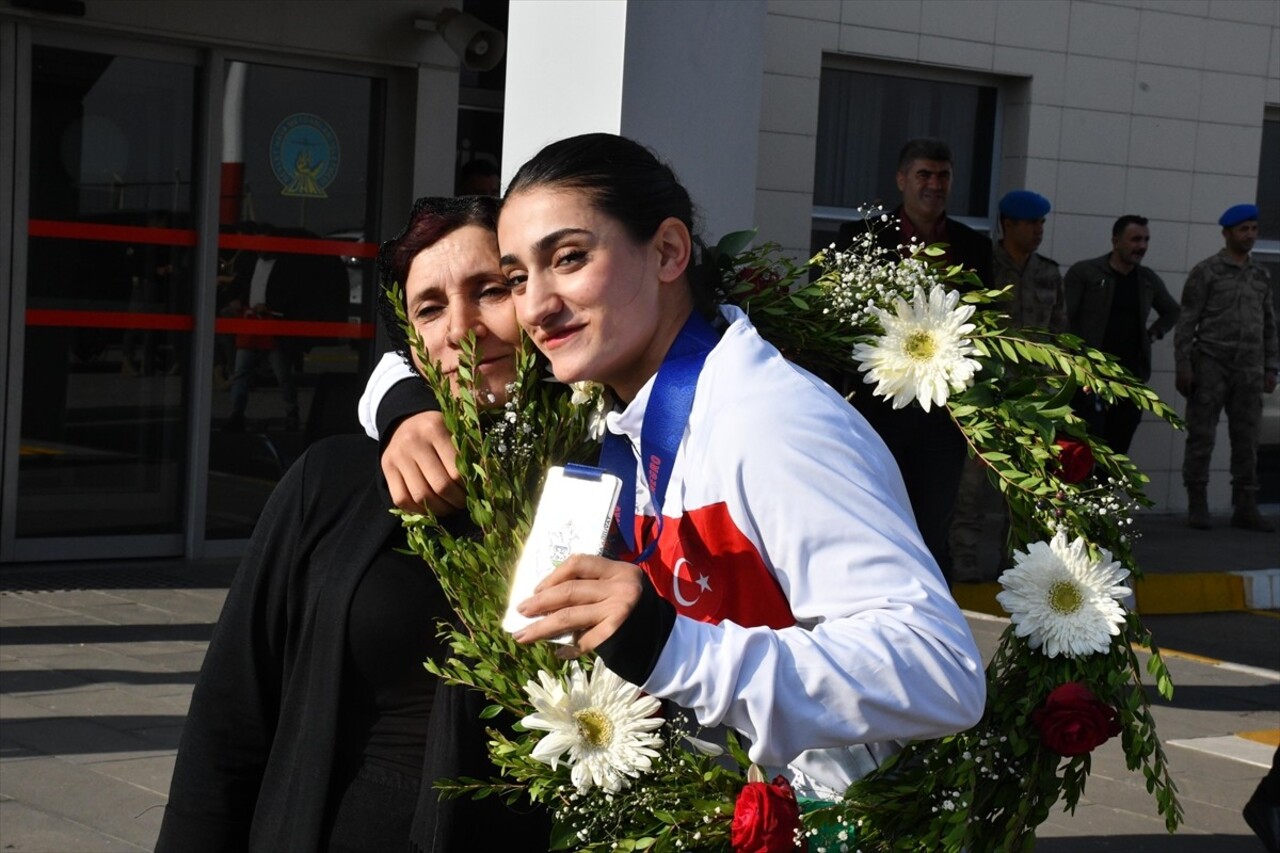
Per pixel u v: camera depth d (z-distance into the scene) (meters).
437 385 2.10
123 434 8.25
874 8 10.05
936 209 6.90
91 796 4.76
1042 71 10.71
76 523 8.16
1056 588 2.10
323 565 2.14
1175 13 11.15
